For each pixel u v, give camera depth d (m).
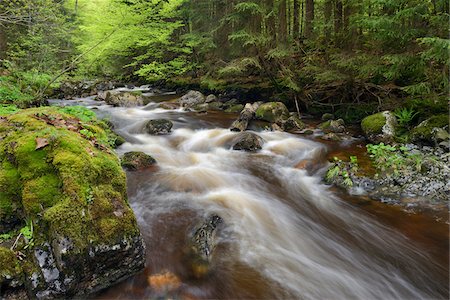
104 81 19.00
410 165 6.30
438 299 3.48
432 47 6.47
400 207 5.21
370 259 4.11
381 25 7.25
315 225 4.85
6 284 2.71
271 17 11.02
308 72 10.51
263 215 4.98
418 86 7.42
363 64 8.61
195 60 15.74
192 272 3.61
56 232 2.91
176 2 13.63
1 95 7.97
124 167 6.13
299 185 6.20
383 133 8.02
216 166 6.83
